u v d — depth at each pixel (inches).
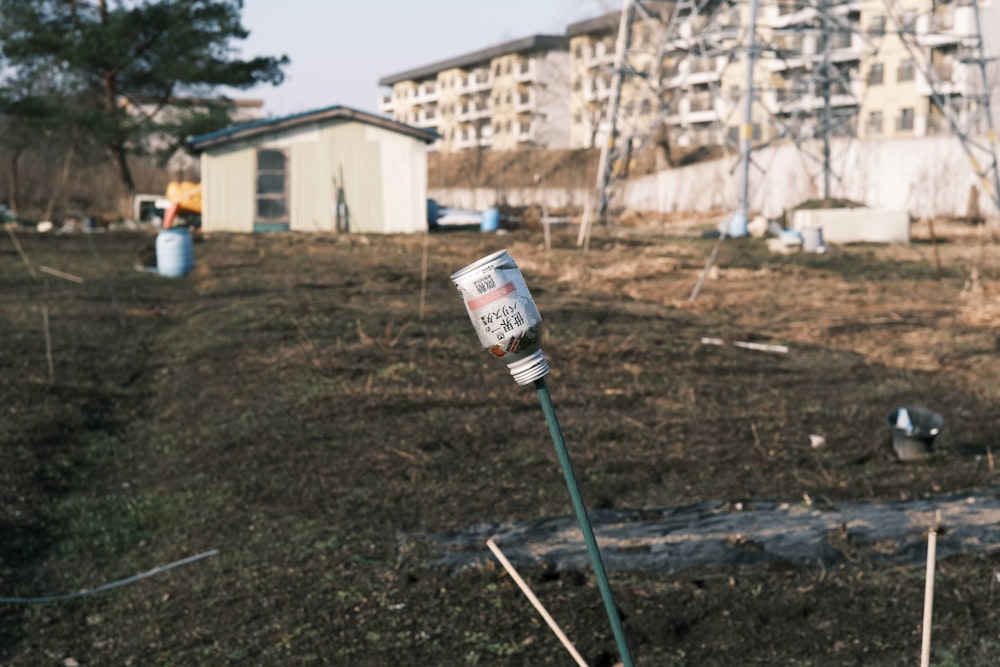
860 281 760.3
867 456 295.4
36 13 1544.0
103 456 312.2
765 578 201.0
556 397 366.0
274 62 1640.0
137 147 1641.2
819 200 1323.8
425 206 1277.1
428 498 261.4
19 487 273.0
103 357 448.1
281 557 221.5
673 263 842.2
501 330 86.6
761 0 1380.4
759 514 243.3
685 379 400.2
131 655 183.8
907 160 1678.2
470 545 223.5
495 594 196.4
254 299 612.7
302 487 270.1
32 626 198.8
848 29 1491.1
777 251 996.6
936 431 290.4
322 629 185.0
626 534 229.6
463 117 3818.9
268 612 194.4
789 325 553.9
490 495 263.0
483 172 2541.8
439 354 435.5
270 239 1111.6
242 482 275.4
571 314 549.0
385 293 641.6
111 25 1478.8
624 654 89.8
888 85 2281.0
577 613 186.4
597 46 3051.2
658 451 303.6
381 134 1262.3
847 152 1731.1
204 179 1241.4
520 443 311.6
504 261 88.0
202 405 364.2
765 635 176.7
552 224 1471.5
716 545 219.6
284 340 471.5
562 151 2461.9
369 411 345.1
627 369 415.5
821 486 268.1
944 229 1380.4
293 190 1255.5
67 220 1505.9
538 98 3408.0
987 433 322.7
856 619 181.3
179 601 205.3
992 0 2048.5
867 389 386.0
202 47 1550.2
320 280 716.0
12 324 522.9
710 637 177.3
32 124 1579.7
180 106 1684.3
